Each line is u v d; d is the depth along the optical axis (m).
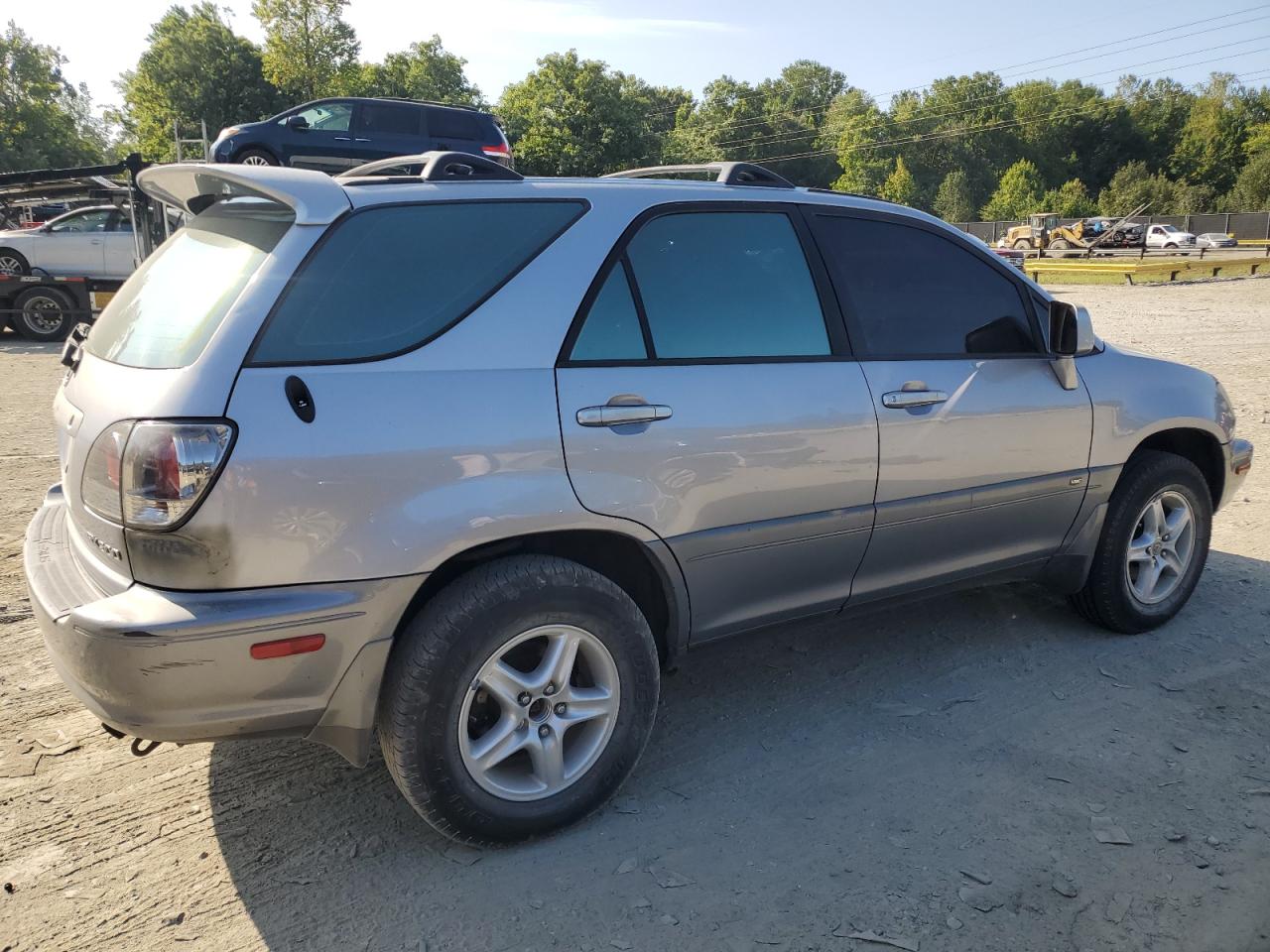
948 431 3.47
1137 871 2.63
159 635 2.21
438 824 2.63
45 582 2.54
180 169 2.90
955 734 3.39
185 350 2.40
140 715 2.28
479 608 2.54
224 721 2.35
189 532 2.24
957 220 79.94
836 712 3.56
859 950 2.35
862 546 3.36
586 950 2.36
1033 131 95.12
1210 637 4.20
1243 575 4.95
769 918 2.47
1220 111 89.12
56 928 2.44
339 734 2.53
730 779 3.12
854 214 3.52
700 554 2.99
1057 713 3.53
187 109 50.56
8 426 8.31
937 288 3.64
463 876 2.65
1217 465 4.45
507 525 2.59
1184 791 3.01
